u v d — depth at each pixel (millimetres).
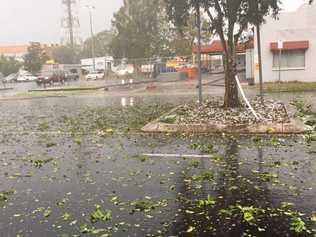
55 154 10289
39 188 7402
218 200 6422
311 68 30859
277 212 5844
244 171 7965
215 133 12062
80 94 31672
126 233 5309
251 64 36000
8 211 6285
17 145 11766
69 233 5379
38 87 45812
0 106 25141
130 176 7914
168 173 8039
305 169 7887
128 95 28406
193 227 5438
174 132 12500
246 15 15164
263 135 11500
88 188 7262
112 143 11375
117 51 63500
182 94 26562
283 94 23156
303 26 30672
